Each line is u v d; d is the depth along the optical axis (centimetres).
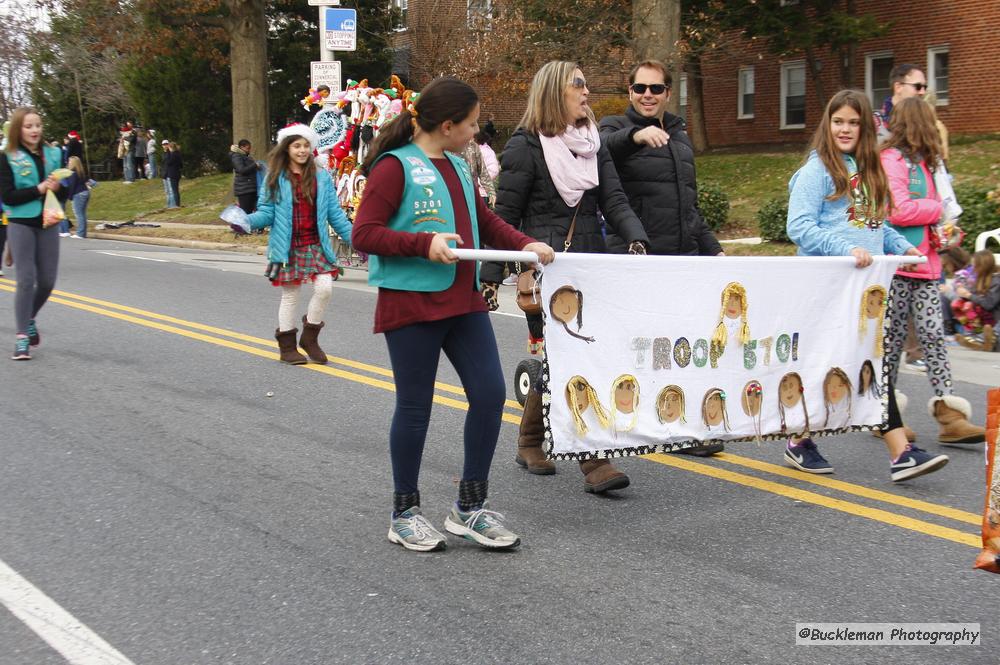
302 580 411
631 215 536
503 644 355
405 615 378
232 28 2548
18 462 569
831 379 536
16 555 436
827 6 2447
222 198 2839
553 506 506
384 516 490
